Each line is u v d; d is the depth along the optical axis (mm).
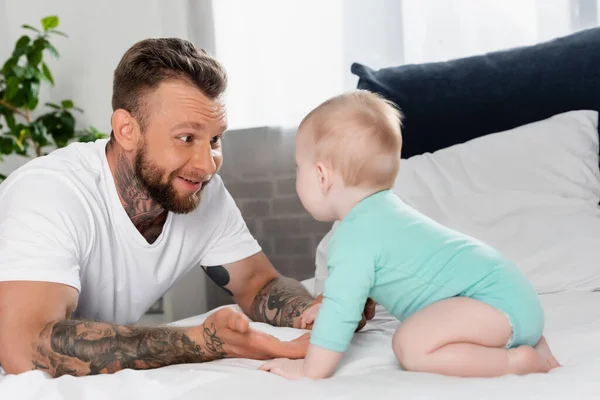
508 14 2541
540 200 1907
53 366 1149
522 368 1052
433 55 2646
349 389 943
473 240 1179
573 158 1975
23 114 3229
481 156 2055
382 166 1220
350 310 1112
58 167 1404
